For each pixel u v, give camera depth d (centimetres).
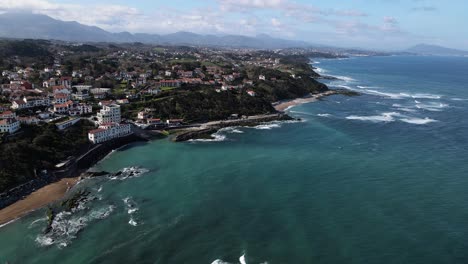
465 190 9712
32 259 6906
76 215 8525
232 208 8794
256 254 6975
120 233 7744
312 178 10594
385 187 9925
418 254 6881
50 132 12850
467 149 13500
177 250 7144
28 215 8612
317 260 6775
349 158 12406
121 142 14338
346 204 8925
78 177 11050
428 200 9125
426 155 12744
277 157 12588
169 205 8994
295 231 7731
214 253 7031
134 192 9806
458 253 6894
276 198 9300
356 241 7338
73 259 6900
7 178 10025
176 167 11750
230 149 13675
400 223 8006
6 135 11900
